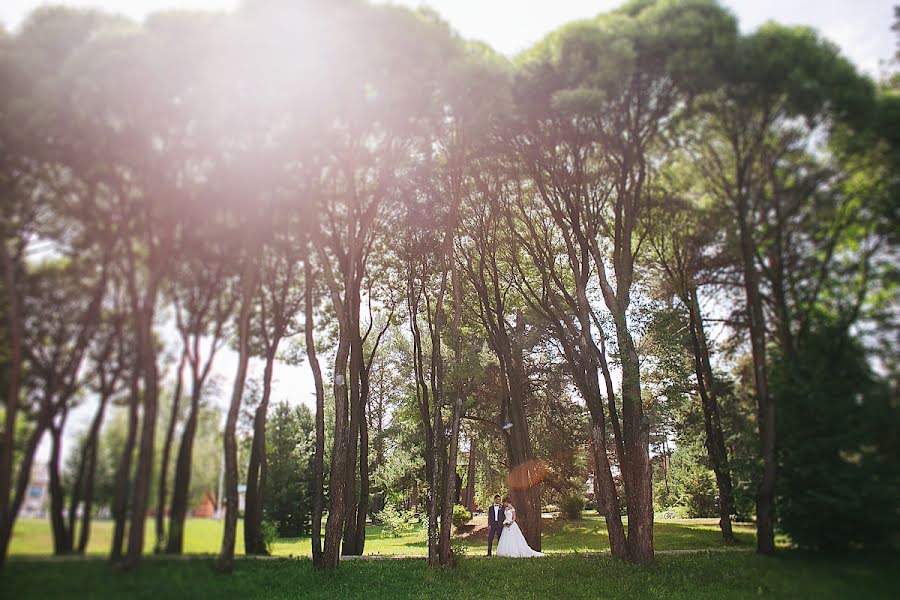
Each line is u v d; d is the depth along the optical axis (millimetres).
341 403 14883
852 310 11891
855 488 10867
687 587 12633
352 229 15406
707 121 13602
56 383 10367
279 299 15758
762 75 12148
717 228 14641
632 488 15461
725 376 16875
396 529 27875
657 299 17016
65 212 10773
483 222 18641
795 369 12188
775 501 12172
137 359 10625
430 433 18938
